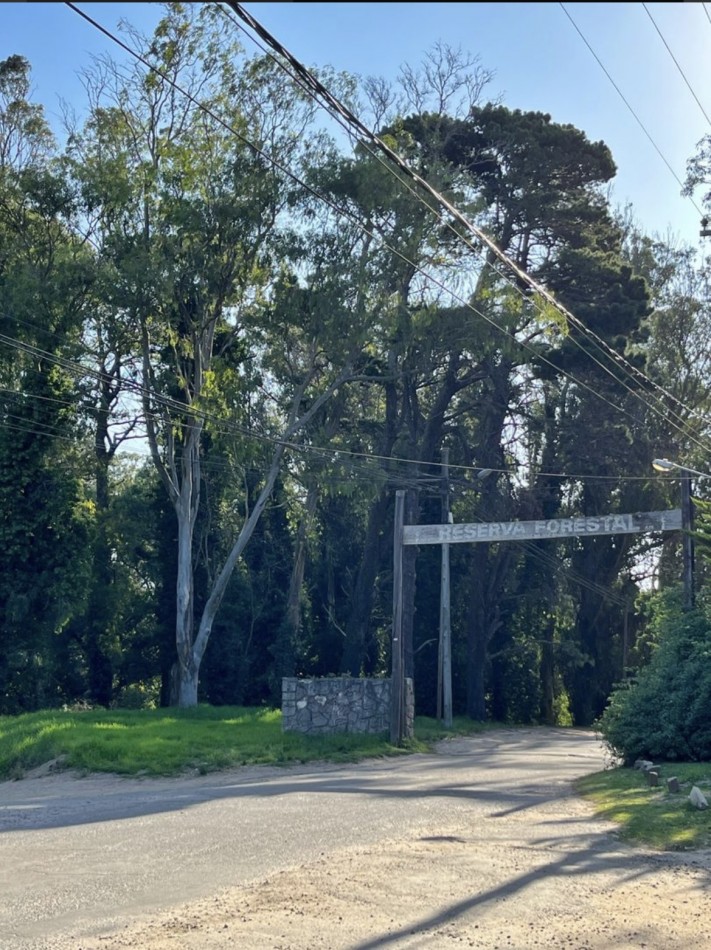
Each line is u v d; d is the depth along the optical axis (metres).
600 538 50.09
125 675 46.28
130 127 33.28
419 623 49.47
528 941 7.43
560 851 10.80
